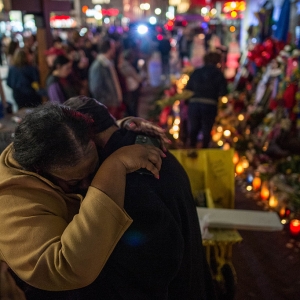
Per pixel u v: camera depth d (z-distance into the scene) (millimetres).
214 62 4918
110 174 1183
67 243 1096
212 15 16172
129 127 1540
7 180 1201
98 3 27141
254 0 8039
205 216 2293
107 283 1269
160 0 29078
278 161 4535
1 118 4055
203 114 4961
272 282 2893
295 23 5555
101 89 5445
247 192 4316
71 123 1174
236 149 5270
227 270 2297
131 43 9391
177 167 1493
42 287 1152
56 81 4090
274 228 2283
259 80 6199
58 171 1182
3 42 14156
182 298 1405
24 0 5352
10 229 1162
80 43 8570
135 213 1197
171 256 1249
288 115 4879
